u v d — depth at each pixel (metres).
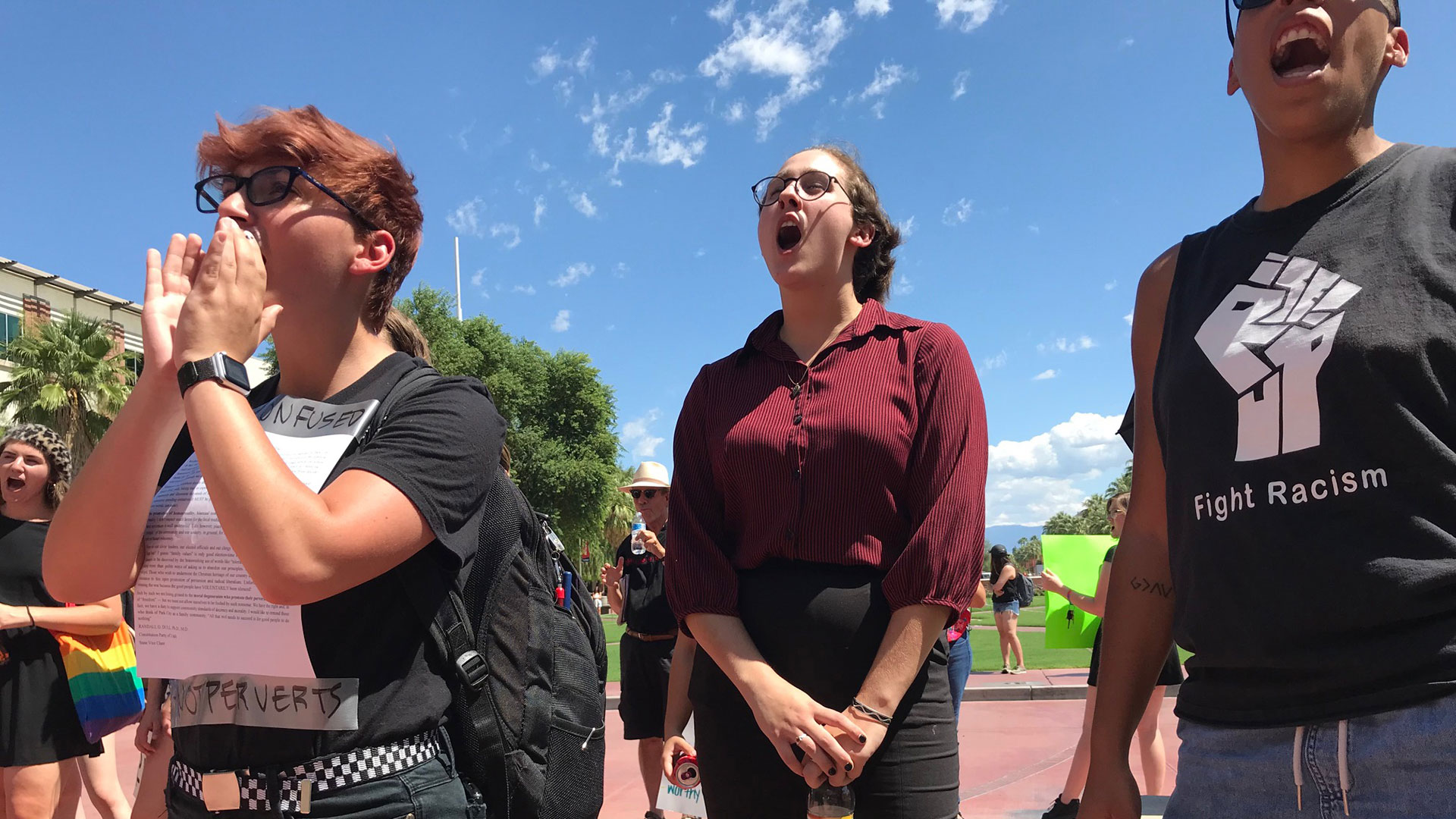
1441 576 1.10
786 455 1.91
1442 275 1.18
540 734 1.55
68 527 1.38
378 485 1.27
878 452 1.86
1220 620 1.30
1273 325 1.30
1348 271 1.25
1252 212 1.45
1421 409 1.15
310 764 1.26
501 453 1.64
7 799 3.46
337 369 1.49
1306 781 1.19
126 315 34.66
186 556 1.37
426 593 1.37
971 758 6.59
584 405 36.31
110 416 24.09
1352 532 1.17
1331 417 1.21
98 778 4.16
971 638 20.14
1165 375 1.48
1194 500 1.36
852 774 1.66
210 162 1.47
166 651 1.35
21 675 3.46
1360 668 1.15
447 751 1.39
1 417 23.38
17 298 30.41
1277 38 1.33
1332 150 1.35
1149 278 1.67
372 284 1.52
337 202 1.42
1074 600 4.59
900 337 2.00
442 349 33.34
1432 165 1.27
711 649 1.87
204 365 1.22
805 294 2.09
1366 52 1.30
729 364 2.18
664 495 6.34
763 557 1.93
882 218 2.24
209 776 1.29
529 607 1.59
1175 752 6.06
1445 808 1.07
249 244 1.32
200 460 1.19
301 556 1.17
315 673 1.28
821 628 1.82
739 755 1.92
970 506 1.80
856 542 1.87
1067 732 7.55
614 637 22.08
